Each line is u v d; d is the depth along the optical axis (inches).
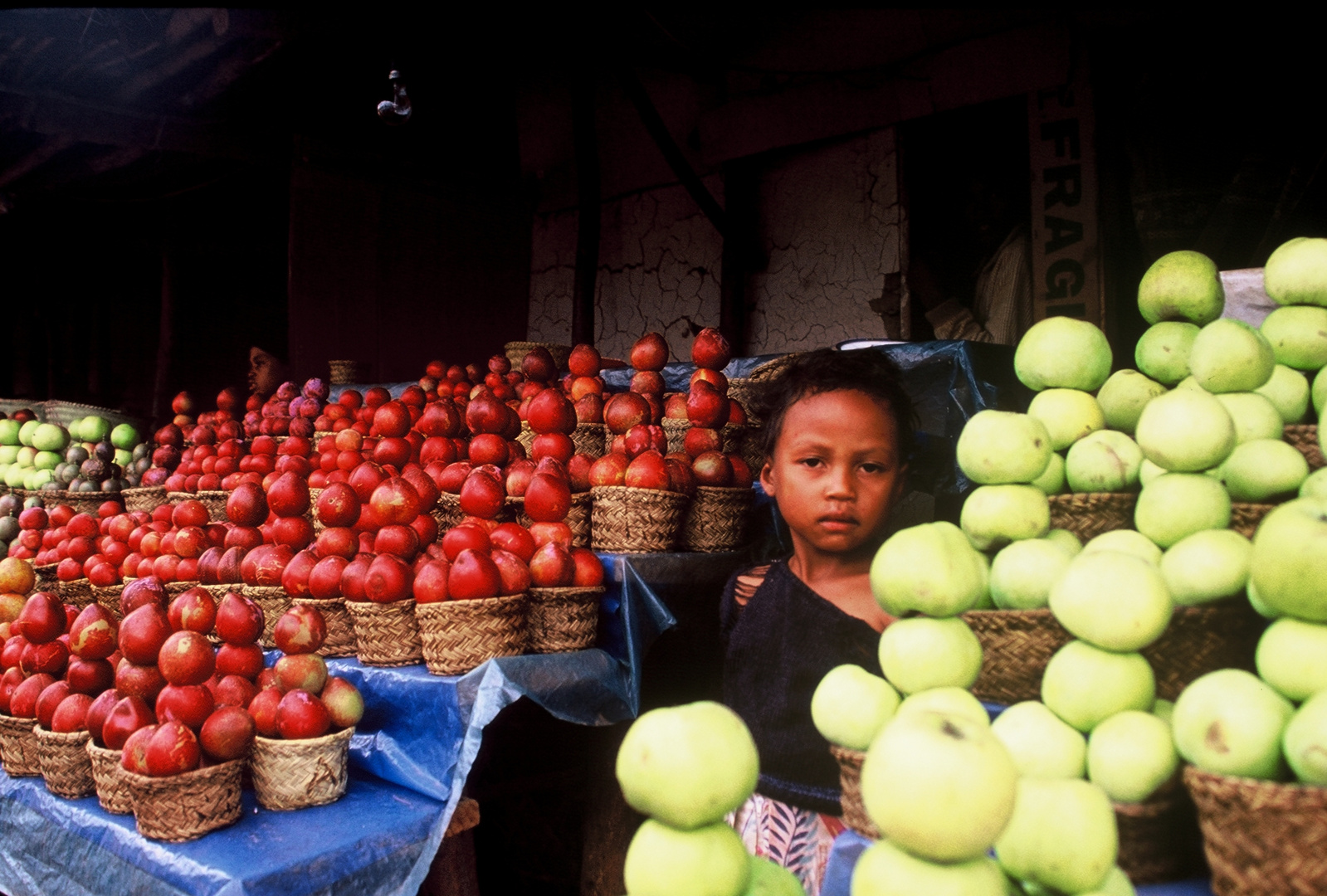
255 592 101.0
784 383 74.8
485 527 96.7
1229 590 46.8
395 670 89.1
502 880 116.8
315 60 243.3
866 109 218.7
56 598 98.2
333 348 259.9
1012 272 195.5
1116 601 44.4
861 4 214.8
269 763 78.9
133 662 83.6
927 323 216.8
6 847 91.7
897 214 217.6
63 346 384.2
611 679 91.4
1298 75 159.6
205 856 70.2
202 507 120.7
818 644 65.9
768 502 114.7
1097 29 185.2
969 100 201.8
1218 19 171.6
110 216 357.4
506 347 187.3
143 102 247.4
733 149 240.2
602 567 95.7
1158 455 53.6
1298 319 61.1
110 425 209.5
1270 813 35.8
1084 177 187.6
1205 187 169.2
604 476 103.8
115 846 76.5
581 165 230.1
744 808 67.2
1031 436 56.4
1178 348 63.5
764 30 236.5
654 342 127.0
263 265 378.6
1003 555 54.0
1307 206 154.9
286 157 271.9
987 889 35.6
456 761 80.3
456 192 282.8
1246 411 56.4
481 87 295.9
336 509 102.2
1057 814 39.0
